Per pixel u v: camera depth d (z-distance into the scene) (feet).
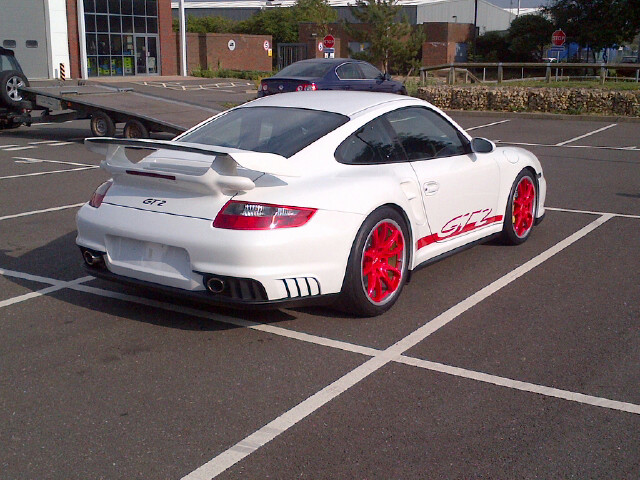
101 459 11.19
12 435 11.90
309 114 17.87
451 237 19.66
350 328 16.42
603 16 149.69
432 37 168.35
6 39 121.90
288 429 12.07
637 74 86.38
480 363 14.61
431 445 11.56
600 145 49.14
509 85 76.74
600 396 13.20
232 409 12.75
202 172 15.40
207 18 197.67
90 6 132.36
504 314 17.30
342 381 13.80
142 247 15.94
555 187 33.55
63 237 24.38
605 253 22.45
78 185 33.88
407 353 15.10
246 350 15.23
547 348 15.33
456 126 20.39
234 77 148.46
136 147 16.19
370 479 10.64
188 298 15.51
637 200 30.58
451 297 18.52
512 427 12.10
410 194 17.71
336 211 15.53
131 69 141.28
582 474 10.77
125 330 16.31
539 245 23.39
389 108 18.48
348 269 15.97
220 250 14.73
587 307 17.78
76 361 14.70
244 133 17.62
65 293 18.80
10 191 32.24
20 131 57.62
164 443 11.65
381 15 125.80
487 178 20.80
